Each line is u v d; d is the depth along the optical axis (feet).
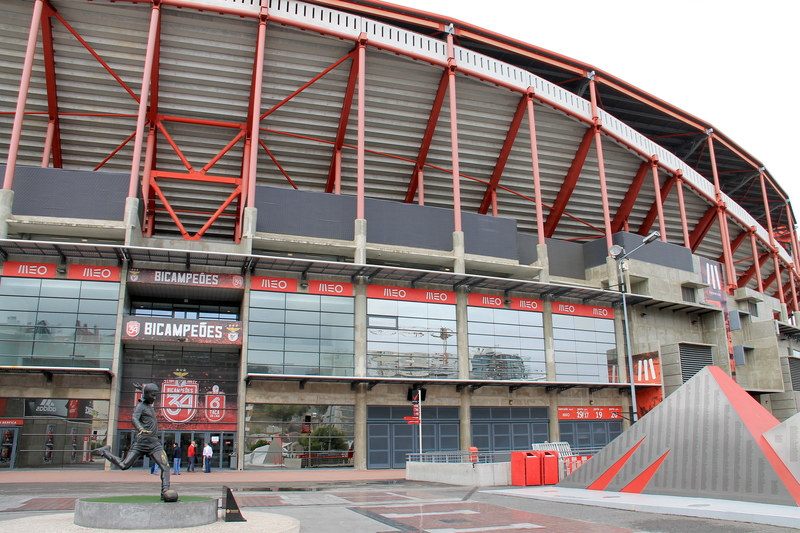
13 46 106.63
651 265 132.77
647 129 164.14
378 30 114.73
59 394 89.56
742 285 211.82
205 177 115.24
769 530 31.83
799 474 39.55
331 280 104.47
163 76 114.32
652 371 122.31
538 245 120.88
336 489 64.49
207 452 87.40
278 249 105.40
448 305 111.55
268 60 115.24
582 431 118.62
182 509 32.07
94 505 31.30
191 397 101.81
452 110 117.08
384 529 35.37
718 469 44.39
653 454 50.55
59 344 90.17
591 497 47.98
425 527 36.19
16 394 88.28
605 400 122.21
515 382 109.19
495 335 113.91
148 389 37.24
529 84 127.44
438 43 120.06
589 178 150.61
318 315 102.27
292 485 69.46
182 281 96.48
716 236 182.70
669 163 151.02
